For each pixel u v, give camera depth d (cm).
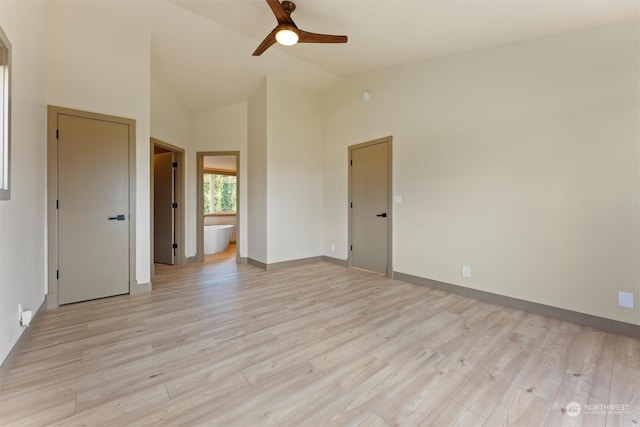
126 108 322
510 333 237
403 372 183
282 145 471
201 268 471
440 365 190
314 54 385
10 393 159
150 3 305
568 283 260
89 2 295
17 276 199
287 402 155
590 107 246
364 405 153
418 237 375
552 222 267
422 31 292
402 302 310
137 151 331
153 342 219
